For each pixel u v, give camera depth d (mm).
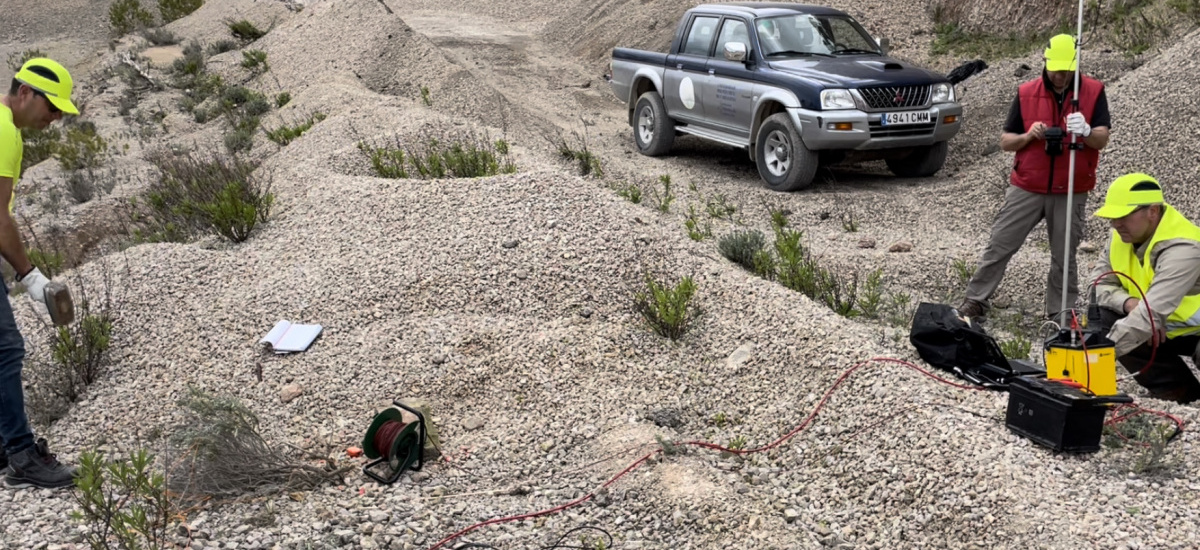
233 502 4754
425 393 5938
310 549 4336
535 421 5641
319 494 4887
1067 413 4625
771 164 11602
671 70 13156
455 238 7617
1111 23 14836
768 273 7754
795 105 11078
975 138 12594
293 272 7422
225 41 21766
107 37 27219
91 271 7531
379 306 6855
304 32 19625
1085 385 4949
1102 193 9789
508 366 6117
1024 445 4789
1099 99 6746
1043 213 7055
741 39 12203
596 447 5367
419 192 8531
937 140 11406
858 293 7836
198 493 4809
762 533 4531
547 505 4852
